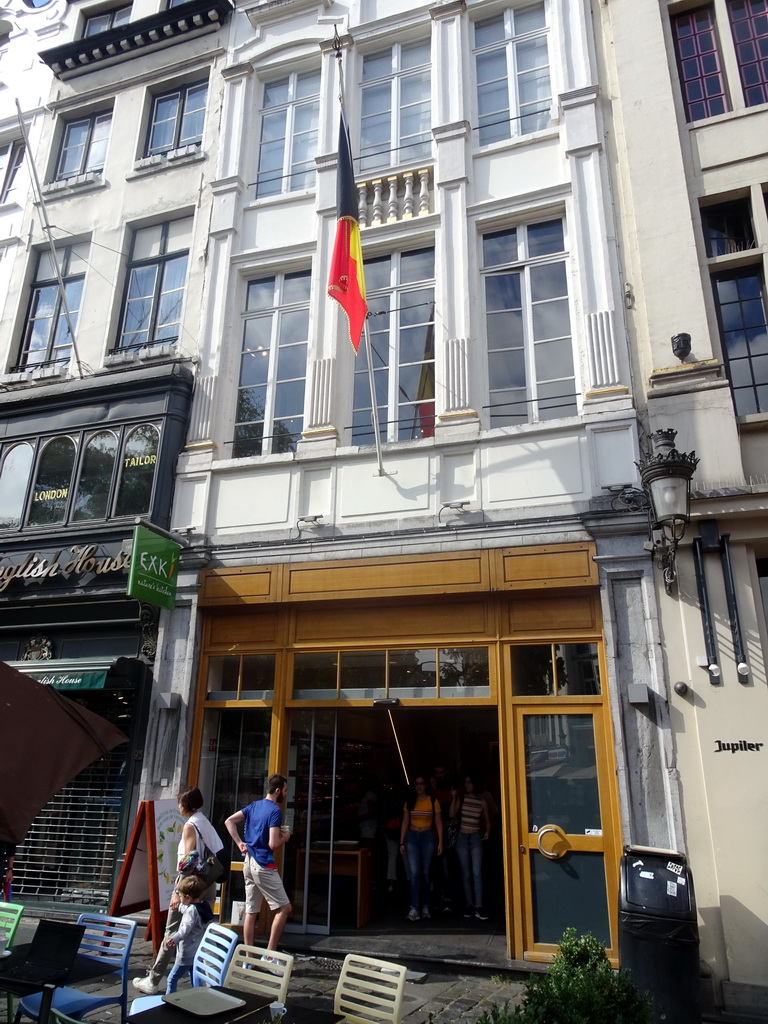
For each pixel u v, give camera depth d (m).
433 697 7.51
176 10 11.91
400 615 7.86
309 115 10.78
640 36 8.83
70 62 12.77
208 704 8.38
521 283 8.77
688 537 6.79
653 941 5.20
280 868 7.72
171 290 10.78
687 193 8.01
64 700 4.79
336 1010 4.17
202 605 8.54
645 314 7.80
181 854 6.00
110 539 9.24
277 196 10.36
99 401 9.98
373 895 9.07
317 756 7.97
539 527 7.41
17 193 12.57
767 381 7.57
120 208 11.48
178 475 9.23
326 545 8.20
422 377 8.83
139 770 8.37
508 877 6.64
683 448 7.15
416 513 8.06
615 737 6.60
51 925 4.32
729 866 6.00
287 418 9.38
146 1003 4.20
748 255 7.76
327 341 9.27
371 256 9.57
